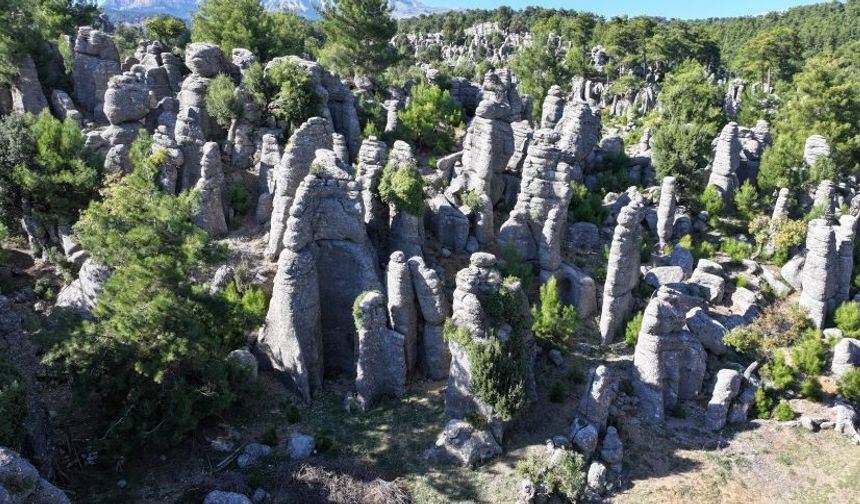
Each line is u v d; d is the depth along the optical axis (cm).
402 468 3080
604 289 4266
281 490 2823
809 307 4478
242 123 4906
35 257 4388
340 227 3581
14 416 2436
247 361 3447
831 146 6725
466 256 4603
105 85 5588
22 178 4053
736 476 3162
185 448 3094
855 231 5300
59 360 3052
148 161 4278
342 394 3638
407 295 3509
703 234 5591
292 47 6950
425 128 5894
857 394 3694
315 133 4116
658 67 12281
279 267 3434
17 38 5253
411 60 11469
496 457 3147
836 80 7644
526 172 4638
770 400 3644
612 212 5453
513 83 7650
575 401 3572
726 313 4550
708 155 6159
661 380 3538
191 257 2955
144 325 2822
